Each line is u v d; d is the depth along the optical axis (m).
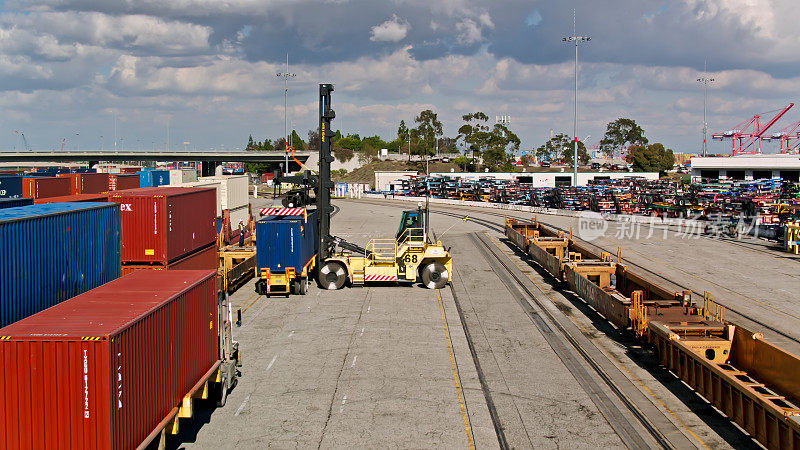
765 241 43.38
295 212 26.86
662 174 147.00
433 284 28.95
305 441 13.38
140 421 10.34
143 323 10.46
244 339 20.84
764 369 14.85
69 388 9.16
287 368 18.02
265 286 27.92
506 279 31.33
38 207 15.84
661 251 39.28
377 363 18.45
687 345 16.14
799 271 32.41
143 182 57.34
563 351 19.56
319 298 26.94
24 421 9.23
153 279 13.66
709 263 34.91
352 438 13.53
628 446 13.09
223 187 43.47
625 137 182.62
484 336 21.23
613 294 21.64
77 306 11.12
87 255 15.54
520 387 16.50
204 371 13.84
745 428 12.88
